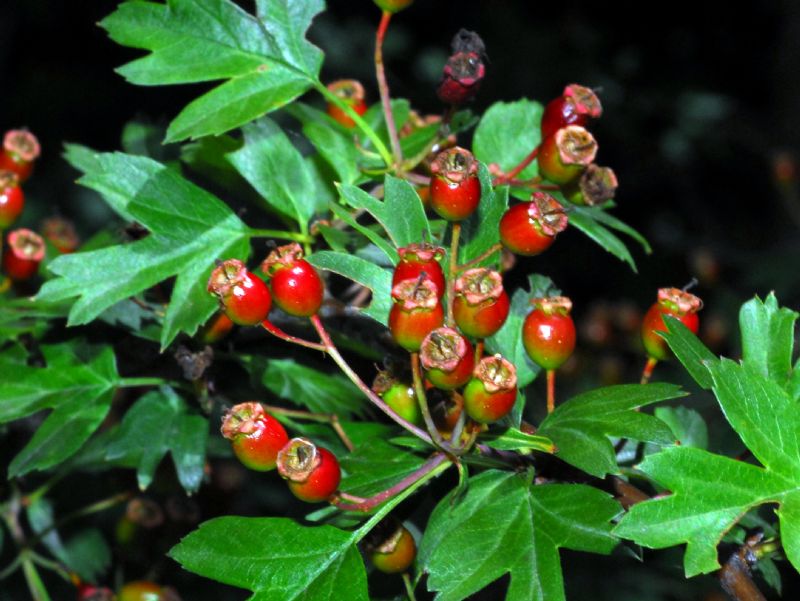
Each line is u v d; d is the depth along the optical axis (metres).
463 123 0.28
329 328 0.29
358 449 0.25
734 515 0.21
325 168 0.30
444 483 0.25
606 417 0.23
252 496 0.59
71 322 0.26
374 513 0.23
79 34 1.13
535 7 1.16
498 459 0.24
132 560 0.36
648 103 1.18
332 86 0.32
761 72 1.29
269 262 0.24
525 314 0.26
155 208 0.27
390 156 0.28
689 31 1.28
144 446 0.28
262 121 0.29
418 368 0.23
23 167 0.32
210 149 0.29
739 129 1.17
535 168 0.30
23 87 1.10
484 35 1.12
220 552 0.22
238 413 0.23
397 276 0.23
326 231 0.27
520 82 1.09
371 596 0.26
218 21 0.27
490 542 0.22
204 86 1.03
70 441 0.28
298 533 0.23
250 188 0.30
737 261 0.93
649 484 0.27
